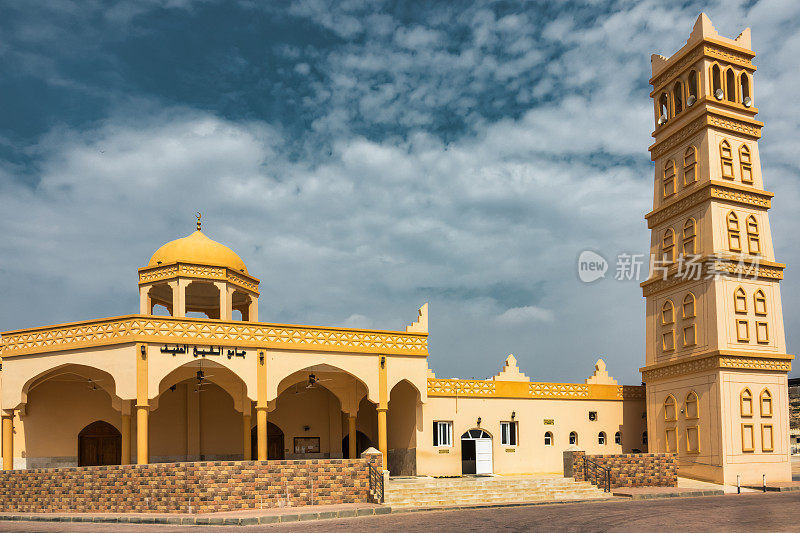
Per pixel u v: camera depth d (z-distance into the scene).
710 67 33.25
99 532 18.06
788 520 18.58
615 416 36.44
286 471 23.00
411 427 32.03
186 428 31.94
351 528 18.02
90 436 30.88
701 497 26.12
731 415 30.52
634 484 28.97
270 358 28.05
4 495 24.69
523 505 24.05
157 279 31.17
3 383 27.52
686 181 33.72
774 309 32.66
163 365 26.30
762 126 33.91
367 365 29.77
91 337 26.69
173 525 19.50
